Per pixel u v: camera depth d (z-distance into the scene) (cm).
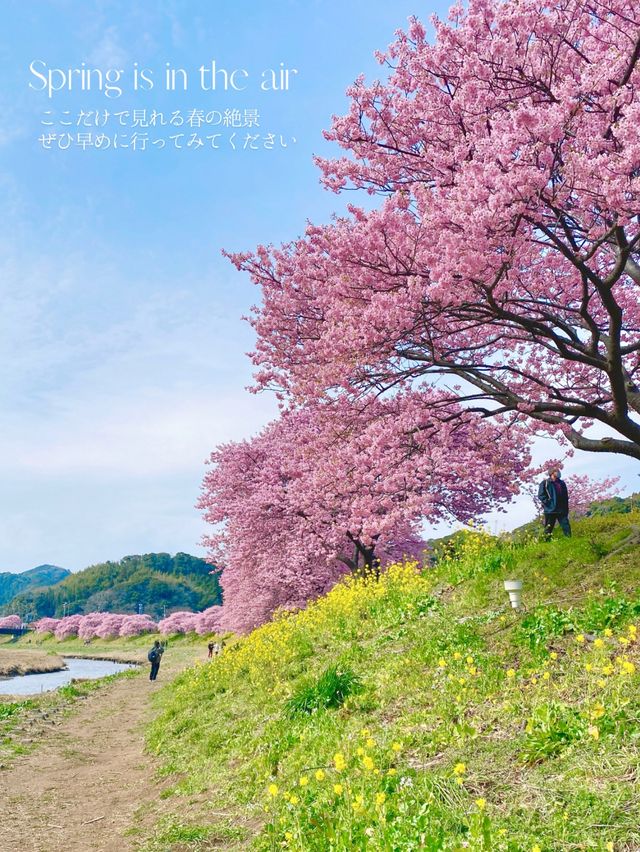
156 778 948
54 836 712
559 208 879
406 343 1073
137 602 16050
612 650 677
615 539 1054
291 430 2305
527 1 948
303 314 1378
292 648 1261
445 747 583
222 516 2342
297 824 522
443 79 1145
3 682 4400
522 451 1527
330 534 1950
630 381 1179
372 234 974
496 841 389
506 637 830
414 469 1248
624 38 941
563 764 484
